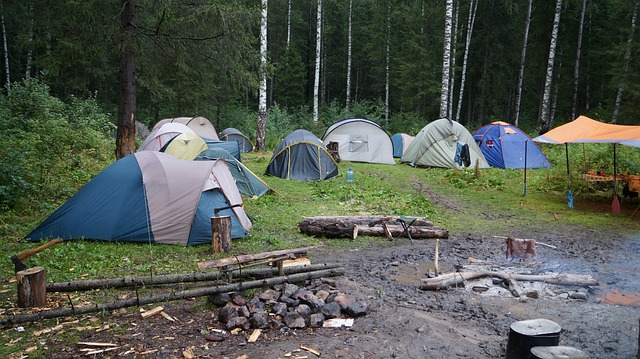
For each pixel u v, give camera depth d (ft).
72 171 40.65
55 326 15.26
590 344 14.43
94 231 25.44
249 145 73.72
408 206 38.17
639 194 40.70
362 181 49.49
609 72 80.94
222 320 15.60
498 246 26.89
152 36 37.11
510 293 19.13
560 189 47.55
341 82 159.94
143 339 14.37
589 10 92.27
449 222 33.71
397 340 14.26
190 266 21.66
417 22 104.47
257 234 28.48
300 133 53.16
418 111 109.81
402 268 22.59
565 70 99.91
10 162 33.14
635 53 75.97
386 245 27.07
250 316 15.61
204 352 13.46
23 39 65.82
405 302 17.79
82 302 17.16
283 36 149.48
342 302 16.66
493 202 41.68
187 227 25.77
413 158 63.93
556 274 20.42
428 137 62.13
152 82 43.24
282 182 48.03
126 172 26.73
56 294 17.88
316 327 15.33
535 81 108.68
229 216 24.77
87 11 33.19
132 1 36.22
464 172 53.11
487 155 62.28
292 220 32.63
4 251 23.25
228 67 39.04
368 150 65.67
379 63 131.75
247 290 18.37
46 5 35.47
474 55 107.76
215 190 27.45
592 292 19.31
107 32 34.58
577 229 31.42
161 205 25.98
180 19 35.70
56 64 36.52
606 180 41.78
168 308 16.87
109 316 16.12
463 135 61.26
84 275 20.11
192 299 17.75
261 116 73.51
